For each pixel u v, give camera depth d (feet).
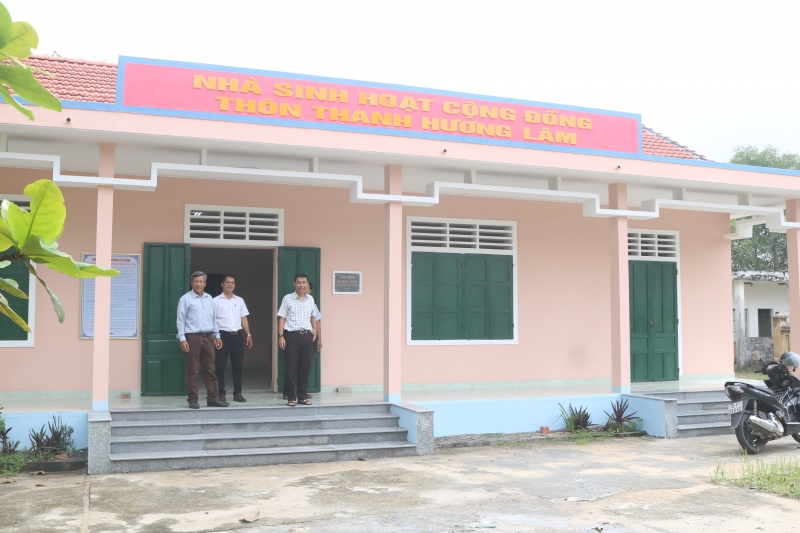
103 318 26.94
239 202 34.88
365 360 36.65
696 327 44.21
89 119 25.71
